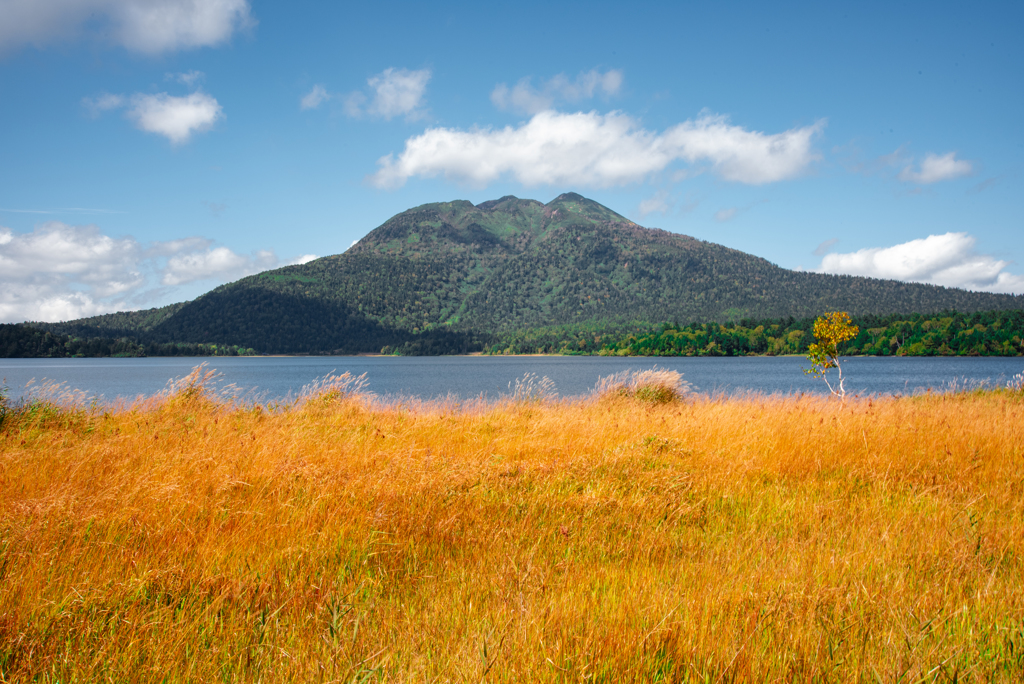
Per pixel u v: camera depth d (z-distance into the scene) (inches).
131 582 134.4
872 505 208.7
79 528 166.7
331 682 97.2
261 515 180.1
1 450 283.3
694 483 237.0
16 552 147.5
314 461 256.7
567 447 312.5
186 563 147.8
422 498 203.9
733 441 323.6
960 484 234.4
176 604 129.7
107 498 192.4
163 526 171.3
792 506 210.8
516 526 182.9
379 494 204.7
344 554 159.8
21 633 113.2
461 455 289.6
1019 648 110.3
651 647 109.9
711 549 169.9
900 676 101.7
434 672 103.5
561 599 130.6
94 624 118.0
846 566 150.7
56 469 237.3
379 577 146.1
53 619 120.4
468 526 183.2
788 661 107.2
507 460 279.7
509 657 105.1
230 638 114.8
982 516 193.3
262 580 140.3
